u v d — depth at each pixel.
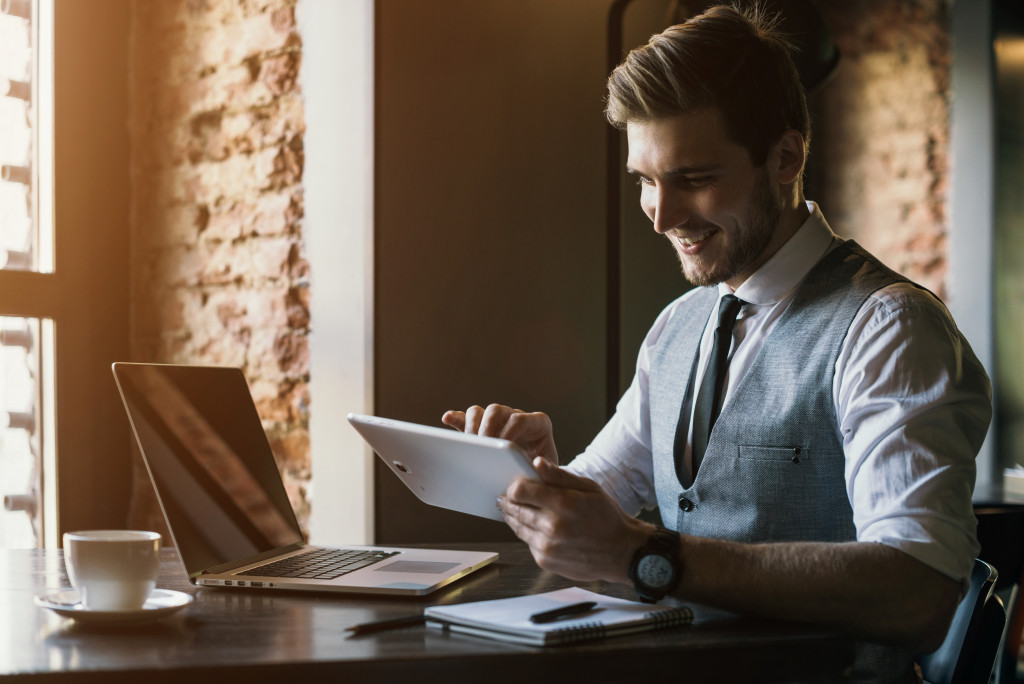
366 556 1.24
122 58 2.15
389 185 1.74
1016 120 2.83
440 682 0.80
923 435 1.00
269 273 1.93
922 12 2.89
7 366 2.01
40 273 2.03
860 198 2.94
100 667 0.76
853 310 1.16
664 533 0.95
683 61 1.13
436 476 1.12
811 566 0.92
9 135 2.02
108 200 2.13
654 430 1.38
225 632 0.88
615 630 0.88
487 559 1.23
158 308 2.13
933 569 0.93
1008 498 2.42
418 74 1.77
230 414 1.29
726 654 0.86
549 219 1.92
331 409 1.82
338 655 0.80
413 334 1.77
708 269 1.22
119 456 2.14
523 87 1.89
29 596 1.04
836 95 2.93
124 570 0.89
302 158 1.88
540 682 0.82
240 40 1.98
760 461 1.19
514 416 1.27
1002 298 2.80
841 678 0.89
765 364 1.22
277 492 1.32
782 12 1.82
